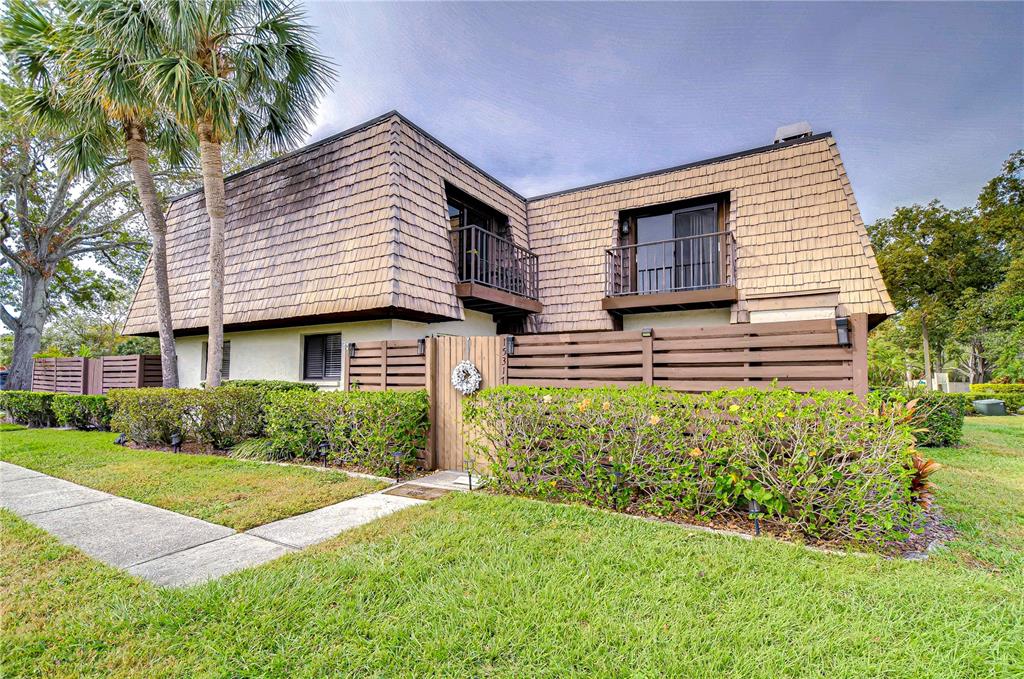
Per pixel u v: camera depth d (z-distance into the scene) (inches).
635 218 418.6
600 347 199.9
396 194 297.4
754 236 343.0
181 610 98.7
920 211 954.7
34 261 601.9
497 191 413.4
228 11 304.0
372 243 294.0
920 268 947.3
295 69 336.8
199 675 79.9
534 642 87.1
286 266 333.1
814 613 96.3
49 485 207.8
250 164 522.9
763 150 361.1
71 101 337.4
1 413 526.3
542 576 111.8
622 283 403.2
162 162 607.8
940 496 190.2
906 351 1139.9
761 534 141.9
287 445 258.5
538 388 197.2
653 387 173.5
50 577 116.3
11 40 347.9
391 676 79.2
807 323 162.1
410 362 251.1
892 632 90.3
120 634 91.4
